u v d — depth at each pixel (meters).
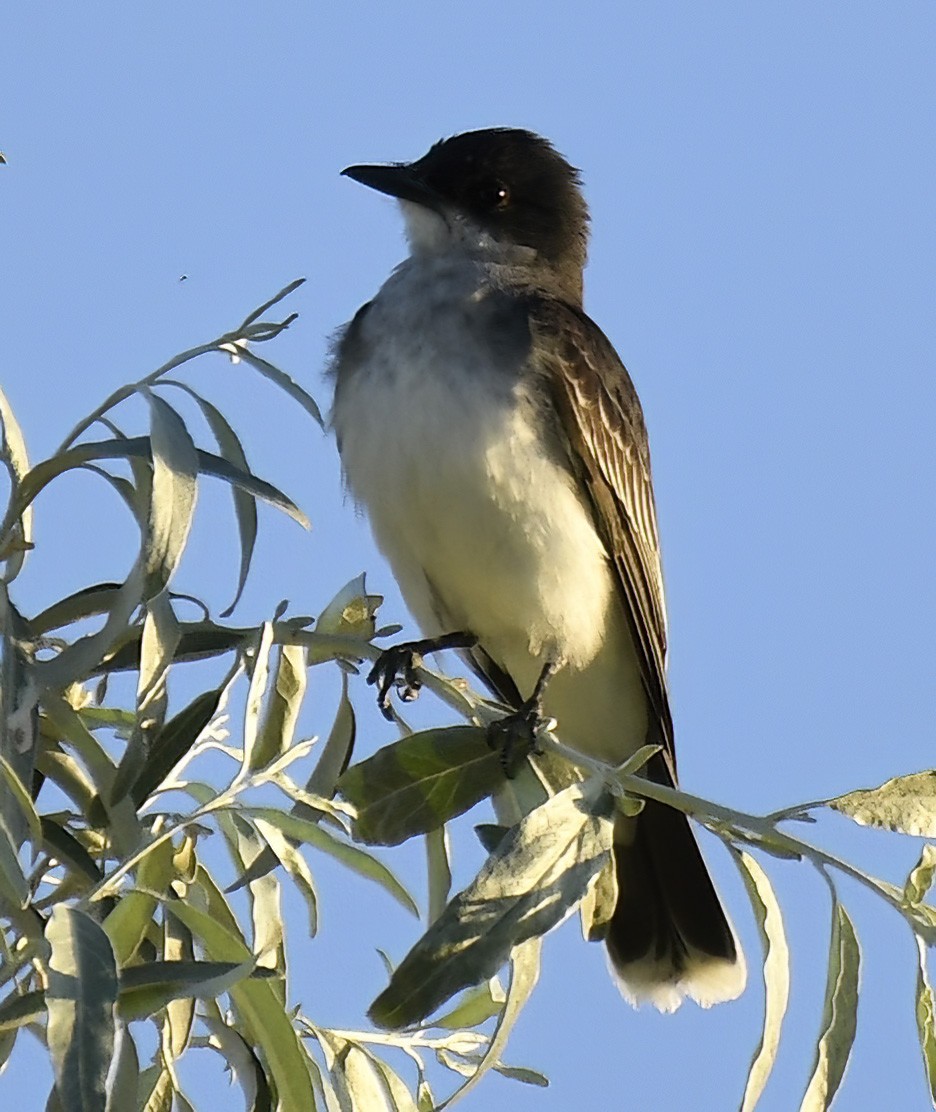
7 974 5.37
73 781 6.30
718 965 8.84
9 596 5.99
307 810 6.73
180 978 5.22
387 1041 6.46
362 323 9.29
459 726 6.77
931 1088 5.72
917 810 5.93
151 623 6.06
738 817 5.98
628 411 9.66
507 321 9.09
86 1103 4.57
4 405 6.36
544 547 8.88
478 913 5.54
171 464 6.10
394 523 8.98
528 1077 6.68
